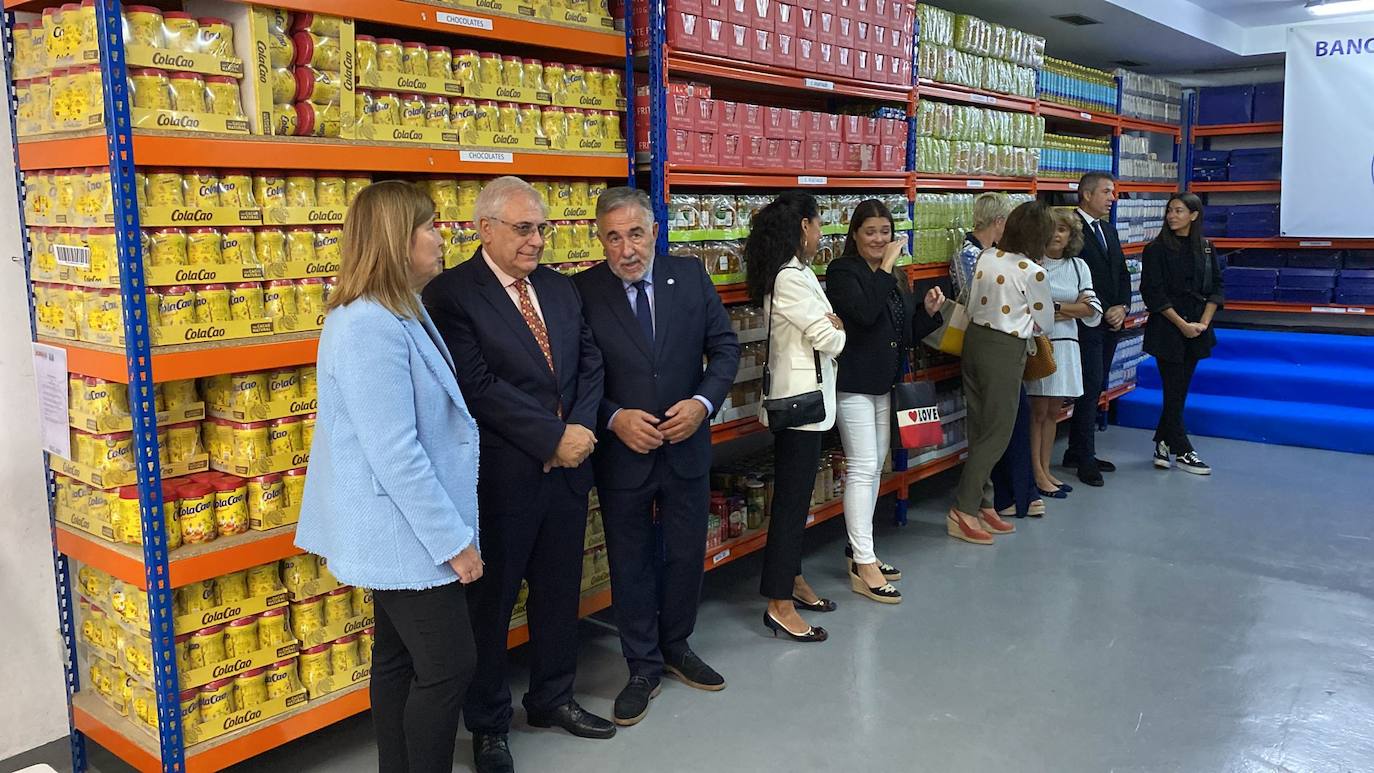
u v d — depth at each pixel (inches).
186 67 88.5
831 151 164.7
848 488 153.9
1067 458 229.6
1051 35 255.8
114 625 102.1
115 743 101.1
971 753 108.3
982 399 177.6
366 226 78.7
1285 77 288.8
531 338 102.2
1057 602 152.8
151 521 88.6
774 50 148.1
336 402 78.9
